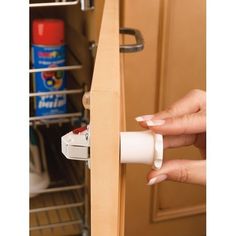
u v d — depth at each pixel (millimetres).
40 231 926
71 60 916
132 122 879
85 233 885
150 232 995
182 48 857
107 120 269
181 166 416
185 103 503
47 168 990
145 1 795
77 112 872
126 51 583
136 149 324
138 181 931
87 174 850
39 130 1011
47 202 970
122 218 416
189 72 879
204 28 850
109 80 281
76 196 974
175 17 830
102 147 273
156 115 483
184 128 401
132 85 853
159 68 854
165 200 979
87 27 775
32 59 829
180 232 1019
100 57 315
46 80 819
